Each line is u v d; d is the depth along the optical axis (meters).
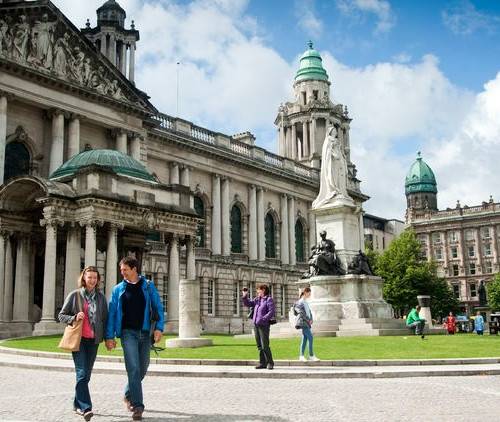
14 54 52.91
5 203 45.50
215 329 76.62
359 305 34.81
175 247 49.12
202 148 79.12
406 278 93.94
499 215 144.88
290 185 95.88
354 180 110.00
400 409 12.54
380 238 153.62
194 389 15.95
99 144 61.50
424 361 21.02
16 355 27.33
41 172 55.75
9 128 54.00
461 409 12.52
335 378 18.23
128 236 51.44
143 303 11.98
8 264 45.72
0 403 13.68
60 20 56.66
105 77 61.34
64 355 25.19
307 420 11.34
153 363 22.09
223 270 80.06
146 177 48.78
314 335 32.31
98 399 14.28
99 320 11.76
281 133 112.81
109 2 78.06
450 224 151.00
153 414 12.16
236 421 11.29
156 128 72.81
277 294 89.19
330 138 39.25
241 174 86.50
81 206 42.41
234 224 86.62
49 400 14.14
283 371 19.02
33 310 48.41
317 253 36.62
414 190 177.62
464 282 146.88
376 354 23.28
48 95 55.56
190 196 50.62
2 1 53.44
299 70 116.75
